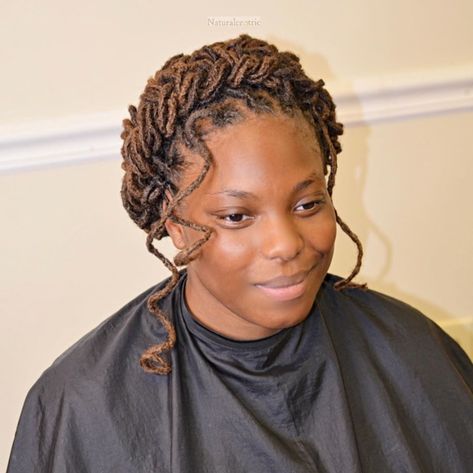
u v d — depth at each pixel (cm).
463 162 109
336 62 100
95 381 59
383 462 62
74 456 58
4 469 111
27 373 107
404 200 109
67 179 97
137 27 93
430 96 103
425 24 100
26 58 91
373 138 104
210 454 58
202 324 60
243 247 51
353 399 63
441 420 65
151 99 53
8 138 93
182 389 59
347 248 111
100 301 105
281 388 60
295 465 58
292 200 50
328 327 65
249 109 50
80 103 95
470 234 114
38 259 101
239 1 95
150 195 56
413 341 67
